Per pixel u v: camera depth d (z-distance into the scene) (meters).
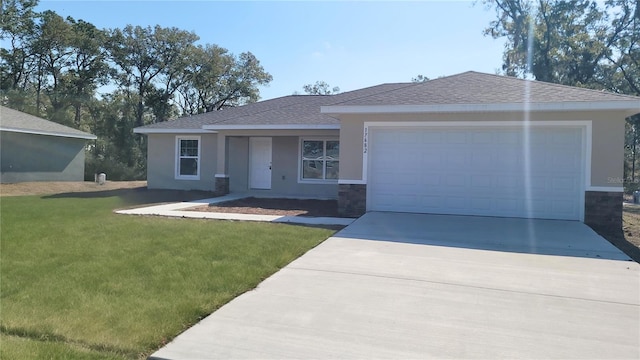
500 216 10.62
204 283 5.49
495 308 4.77
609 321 4.44
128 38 41.84
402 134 11.26
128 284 5.45
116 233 8.45
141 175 38.97
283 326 4.27
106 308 4.66
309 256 6.94
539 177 10.38
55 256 6.77
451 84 12.27
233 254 6.87
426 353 3.72
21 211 11.73
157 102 43.34
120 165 36.78
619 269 6.31
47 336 4.04
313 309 4.71
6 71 38.31
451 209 10.95
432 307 4.79
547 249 7.52
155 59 42.97
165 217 10.75
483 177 10.74
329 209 12.86
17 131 20.23
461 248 7.55
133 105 42.44
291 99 20.47
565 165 10.20
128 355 3.70
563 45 30.69
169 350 3.78
